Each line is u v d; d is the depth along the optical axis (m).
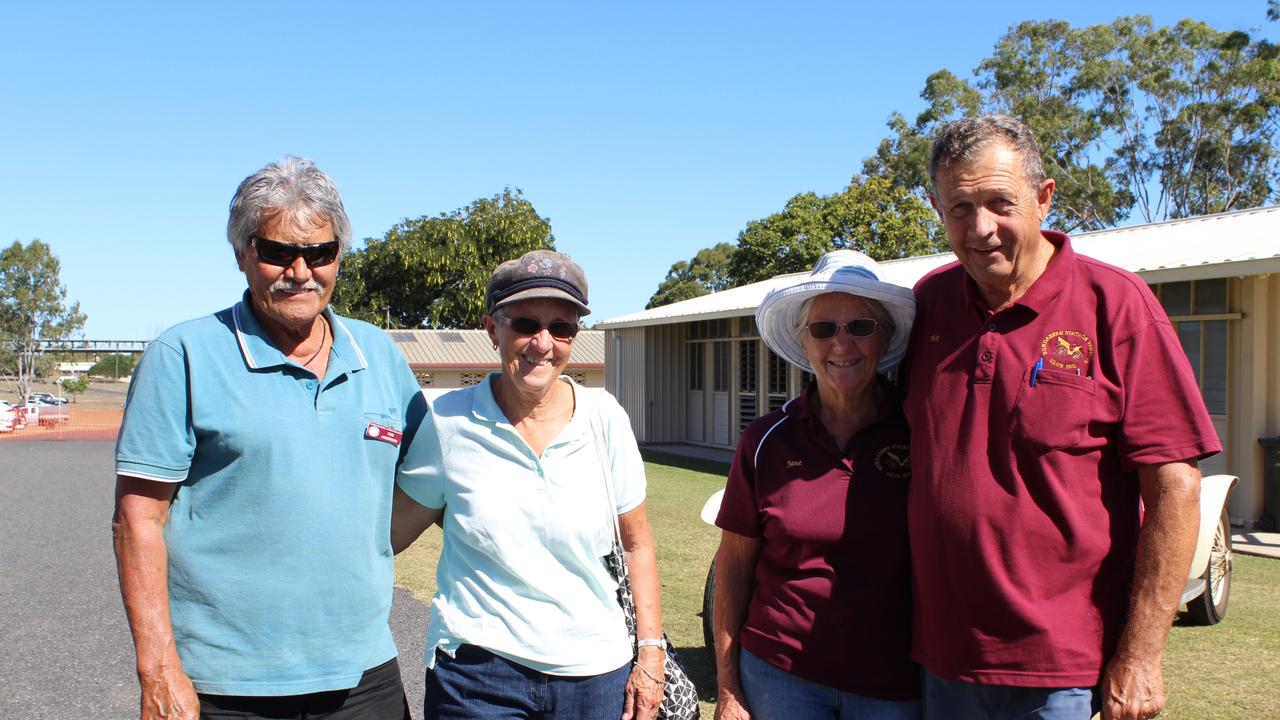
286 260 2.24
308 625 2.26
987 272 2.24
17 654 5.25
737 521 2.69
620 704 2.52
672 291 54.16
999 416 2.20
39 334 55.53
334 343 2.41
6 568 7.55
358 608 2.35
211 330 2.28
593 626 2.48
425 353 25.95
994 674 2.18
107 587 6.86
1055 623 2.13
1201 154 30.73
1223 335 9.09
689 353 19.14
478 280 31.05
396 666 2.50
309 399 2.32
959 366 2.31
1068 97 32.84
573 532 2.48
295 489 2.24
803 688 2.49
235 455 2.22
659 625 2.67
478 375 25.73
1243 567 7.29
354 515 2.34
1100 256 10.42
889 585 2.45
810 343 2.54
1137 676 2.08
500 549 2.45
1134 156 32.53
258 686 2.22
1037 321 2.23
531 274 2.47
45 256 56.28
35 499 11.67
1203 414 2.08
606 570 2.59
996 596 2.16
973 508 2.19
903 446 2.50
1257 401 8.78
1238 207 31.06
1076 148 32.53
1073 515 2.13
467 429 2.52
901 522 2.46
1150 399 2.11
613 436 2.65
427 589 6.57
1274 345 8.75
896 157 33.47
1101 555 2.16
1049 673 2.12
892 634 2.45
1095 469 2.17
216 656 2.21
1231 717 4.11
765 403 16.69
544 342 2.47
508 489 2.48
